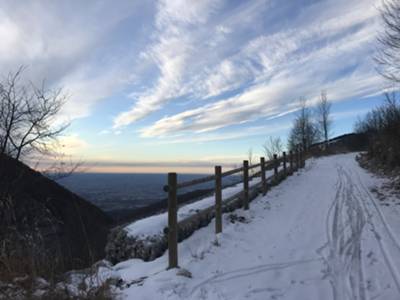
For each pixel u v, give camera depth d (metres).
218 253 6.45
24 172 10.23
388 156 18.84
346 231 7.94
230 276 5.42
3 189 9.35
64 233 9.77
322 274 5.49
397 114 18.17
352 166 24.53
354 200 11.62
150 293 4.72
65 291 4.35
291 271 5.63
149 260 6.31
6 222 7.30
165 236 6.69
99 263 6.55
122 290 4.87
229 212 9.30
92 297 4.38
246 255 6.40
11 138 10.41
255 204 10.91
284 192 13.41
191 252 6.41
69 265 6.55
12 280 4.47
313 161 30.84
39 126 10.91
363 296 4.69
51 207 10.83
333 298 4.66
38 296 4.25
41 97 12.49
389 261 5.94
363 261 6.02
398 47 10.41
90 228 10.41
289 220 9.09
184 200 11.31
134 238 6.64
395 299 4.57
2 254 4.85
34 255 5.14
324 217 9.34
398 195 11.77
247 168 10.16
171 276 5.22
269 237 7.58
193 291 4.89
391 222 8.52
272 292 4.87
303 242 7.17
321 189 14.23
